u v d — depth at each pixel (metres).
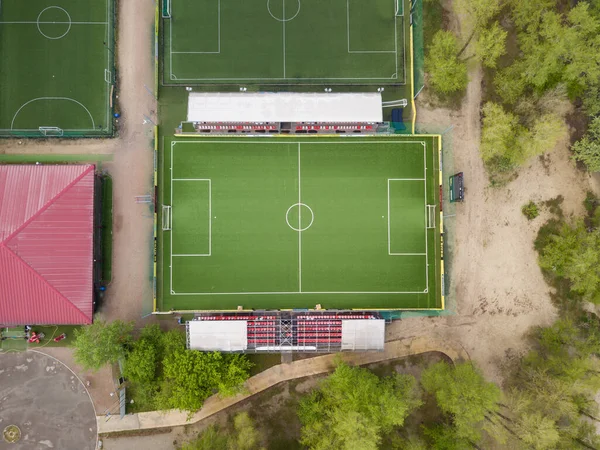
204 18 30.41
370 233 30.33
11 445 28.92
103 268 29.80
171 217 29.83
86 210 28.17
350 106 28.69
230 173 30.09
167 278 29.70
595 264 28.58
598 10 28.42
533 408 28.91
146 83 30.25
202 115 28.20
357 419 25.67
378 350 28.84
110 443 29.16
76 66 29.97
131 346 28.62
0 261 26.92
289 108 28.52
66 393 29.23
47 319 27.86
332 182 30.36
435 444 28.52
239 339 28.28
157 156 29.94
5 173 27.72
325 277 30.11
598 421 30.16
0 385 29.05
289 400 29.62
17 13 29.88
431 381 28.00
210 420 29.53
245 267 29.95
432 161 30.45
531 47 28.73
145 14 30.38
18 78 29.77
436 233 30.42
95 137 29.92
